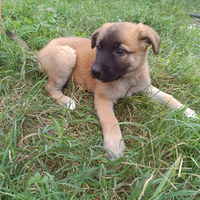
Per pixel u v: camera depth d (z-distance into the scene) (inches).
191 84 17.3
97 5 29.8
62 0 29.4
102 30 13.1
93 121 13.0
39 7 26.0
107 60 12.0
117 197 9.4
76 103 14.4
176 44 22.6
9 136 10.0
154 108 14.2
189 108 14.7
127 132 12.5
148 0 36.7
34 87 14.6
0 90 13.1
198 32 25.9
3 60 15.1
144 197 8.7
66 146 10.5
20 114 12.0
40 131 11.7
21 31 19.2
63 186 9.2
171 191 8.9
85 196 8.2
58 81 15.6
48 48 16.0
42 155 10.4
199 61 20.0
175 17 31.9
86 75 15.5
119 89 14.0
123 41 12.0
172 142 10.9
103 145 11.6
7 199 8.2
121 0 35.2
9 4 23.4
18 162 9.5
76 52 16.0
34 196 8.0
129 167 10.2
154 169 9.6
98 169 10.2
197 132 10.9
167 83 17.6
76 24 24.0
